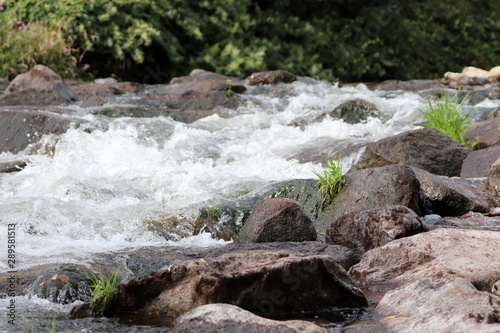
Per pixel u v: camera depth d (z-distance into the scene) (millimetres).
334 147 7727
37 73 11891
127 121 9180
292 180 6117
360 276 4047
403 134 7027
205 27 21422
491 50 27438
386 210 4555
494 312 2748
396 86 13930
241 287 3340
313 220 5609
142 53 18531
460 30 27000
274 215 4816
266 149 8344
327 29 23891
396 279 3910
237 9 21797
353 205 5445
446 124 8062
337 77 23594
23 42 15742
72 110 10117
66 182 6590
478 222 5316
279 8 23750
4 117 8984
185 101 11000
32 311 3404
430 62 25469
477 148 7379
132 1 18781
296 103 11180
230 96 11070
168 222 5590
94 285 3738
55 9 17594
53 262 4250
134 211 5723
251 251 3693
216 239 5441
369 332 2893
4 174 7469
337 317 3336
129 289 3406
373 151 6953
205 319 2889
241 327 2793
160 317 3307
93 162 7824
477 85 13875
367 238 4504
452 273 3658
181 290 3350
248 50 21438
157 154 8234
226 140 8836
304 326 2754
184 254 4680
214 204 5953
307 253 4355
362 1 24812
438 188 5766
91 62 18906
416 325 2816
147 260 4418
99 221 5543
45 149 8500
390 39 24656
